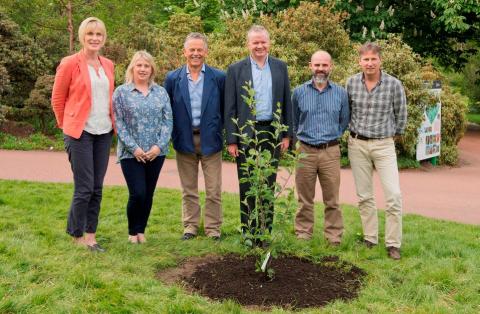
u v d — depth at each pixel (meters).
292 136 5.68
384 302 4.32
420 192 9.03
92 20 5.19
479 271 4.90
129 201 5.55
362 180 5.80
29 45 14.46
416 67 11.46
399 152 11.59
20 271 4.44
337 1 15.23
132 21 15.76
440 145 12.13
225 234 6.15
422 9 16.45
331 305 4.24
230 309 4.08
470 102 23.77
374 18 15.72
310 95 5.75
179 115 5.73
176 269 4.98
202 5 19.08
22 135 13.34
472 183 9.91
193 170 5.96
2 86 13.23
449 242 5.84
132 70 5.42
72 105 5.20
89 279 4.27
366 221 5.86
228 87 5.57
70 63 5.17
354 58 12.78
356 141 5.76
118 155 5.48
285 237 5.44
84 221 5.34
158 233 6.18
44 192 7.94
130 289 4.28
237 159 5.66
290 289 4.50
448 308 4.21
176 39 15.69
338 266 5.05
